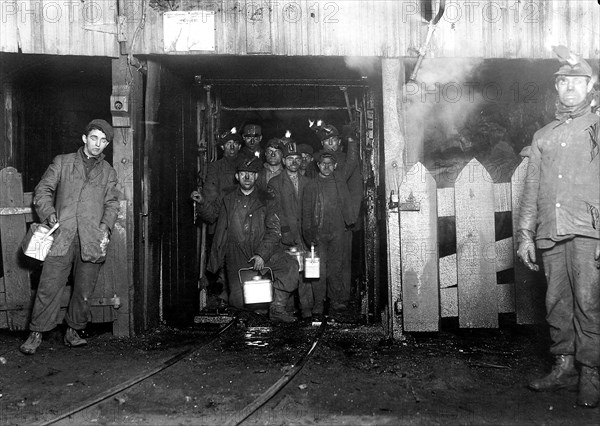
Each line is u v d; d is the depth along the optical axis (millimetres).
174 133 6750
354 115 8586
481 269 5449
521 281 5398
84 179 5094
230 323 6223
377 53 5609
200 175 7809
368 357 4945
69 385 4227
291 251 6734
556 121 3990
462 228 5465
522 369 4559
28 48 5539
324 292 6773
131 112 5594
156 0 5574
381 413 3678
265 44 5594
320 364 4754
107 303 5547
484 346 5242
